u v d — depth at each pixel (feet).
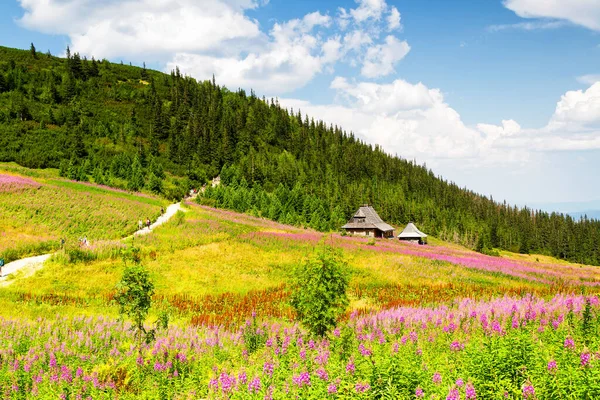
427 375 29.45
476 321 51.26
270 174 416.05
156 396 36.42
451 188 606.55
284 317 75.25
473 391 25.21
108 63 552.82
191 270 112.57
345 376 30.30
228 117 508.53
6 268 103.76
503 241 503.61
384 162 588.50
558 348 34.86
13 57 460.55
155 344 48.37
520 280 116.78
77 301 85.40
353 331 46.85
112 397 36.14
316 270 48.75
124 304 50.67
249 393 31.48
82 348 51.16
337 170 513.04
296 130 597.93
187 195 313.94
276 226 214.69
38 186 182.09
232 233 161.07
